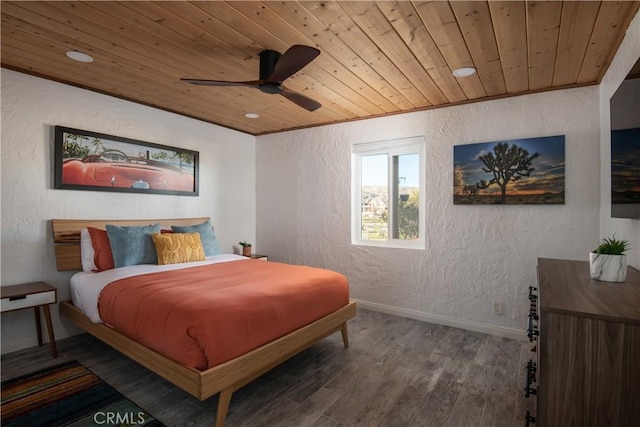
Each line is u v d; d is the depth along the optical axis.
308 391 2.18
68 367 2.45
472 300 3.28
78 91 3.07
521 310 3.05
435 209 3.47
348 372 2.43
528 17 1.85
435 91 3.03
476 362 2.59
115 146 3.33
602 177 2.66
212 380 1.69
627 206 1.73
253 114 3.88
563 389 1.15
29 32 2.11
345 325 2.84
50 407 1.96
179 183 3.91
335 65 2.50
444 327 3.36
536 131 2.97
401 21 1.91
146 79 2.88
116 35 2.14
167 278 2.54
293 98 2.54
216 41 2.20
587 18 1.84
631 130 1.67
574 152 2.82
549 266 2.03
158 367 1.88
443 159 3.43
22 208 2.77
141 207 3.58
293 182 4.53
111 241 2.98
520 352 2.77
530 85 2.86
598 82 2.71
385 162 3.91
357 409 1.99
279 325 2.14
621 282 1.56
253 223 4.85
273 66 2.32
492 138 3.17
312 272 2.84
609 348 1.10
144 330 1.97
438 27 1.97
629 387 1.08
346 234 4.09
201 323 1.74
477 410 1.97
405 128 3.66
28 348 2.76
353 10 1.82
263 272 2.83
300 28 2.01
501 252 3.14
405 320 3.56
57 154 2.92
